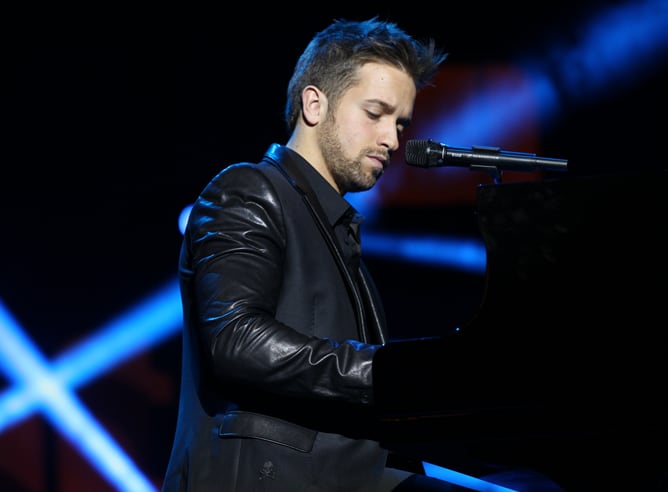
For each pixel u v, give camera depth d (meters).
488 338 4.11
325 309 5.16
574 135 18.25
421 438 4.53
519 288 4.07
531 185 4.09
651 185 3.93
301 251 5.13
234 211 5.00
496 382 4.10
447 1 17.66
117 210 17.52
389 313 19.20
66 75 17.20
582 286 4.01
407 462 6.36
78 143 17.42
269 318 4.66
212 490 4.93
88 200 17.47
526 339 4.06
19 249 17.22
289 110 6.09
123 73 17.36
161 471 16.66
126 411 16.92
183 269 5.34
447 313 19.02
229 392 5.06
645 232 3.94
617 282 3.97
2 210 17.22
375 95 5.56
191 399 5.41
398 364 4.31
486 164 5.53
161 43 17.34
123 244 17.50
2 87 17.00
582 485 4.42
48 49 17.05
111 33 17.16
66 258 17.34
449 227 19.03
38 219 17.33
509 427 4.19
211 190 5.18
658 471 4.23
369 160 5.63
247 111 17.66
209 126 17.66
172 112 17.56
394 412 4.33
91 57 17.23
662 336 3.93
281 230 5.07
